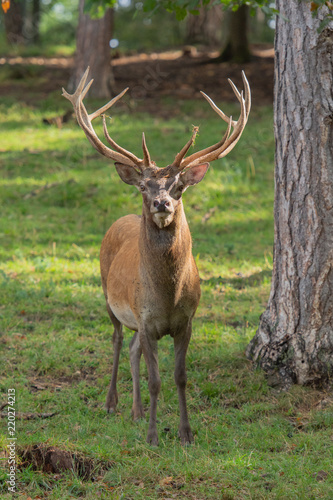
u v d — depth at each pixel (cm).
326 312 989
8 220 1980
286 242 1016
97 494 733
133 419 953
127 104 3269
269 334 1047
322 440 852
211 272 1605
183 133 2708
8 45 5019
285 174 1009
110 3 1288
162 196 803
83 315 1347
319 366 989
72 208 2103
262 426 898
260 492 729
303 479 748
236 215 2042
